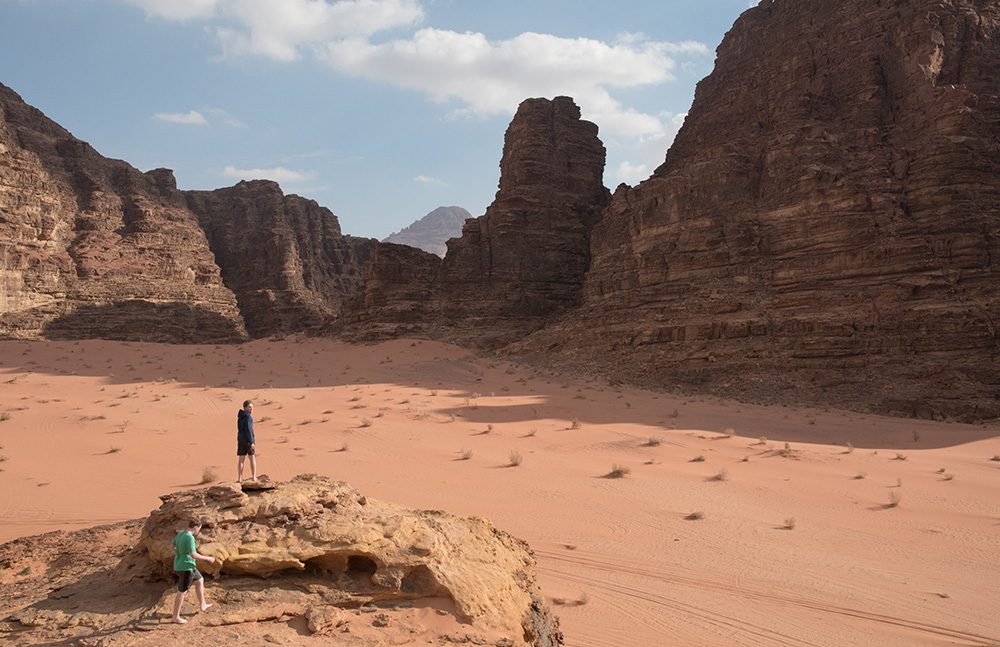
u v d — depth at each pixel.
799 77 85.50
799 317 63.84
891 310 60.69
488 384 66.81
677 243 77.62
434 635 11.92
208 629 10.98
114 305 113.44
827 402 57.31
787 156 74.75
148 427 40.53
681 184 79.88
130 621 11.41
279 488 14.10
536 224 100.62
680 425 45.25
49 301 106.50
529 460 33.94
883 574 19.83
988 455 37.53
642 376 68.31
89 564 15.16
